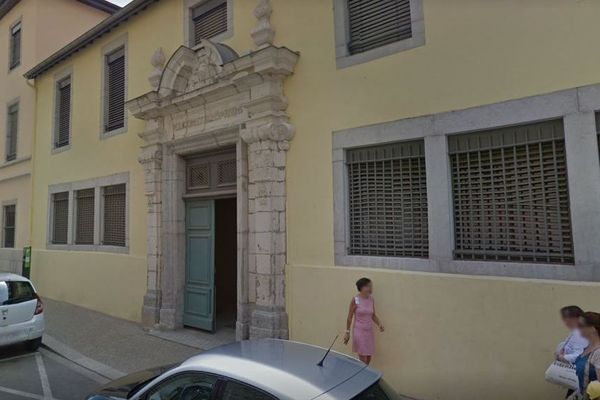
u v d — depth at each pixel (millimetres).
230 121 7254
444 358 4812
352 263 5816
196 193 8375
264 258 6484
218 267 9844
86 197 11219
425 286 5031
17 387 5488
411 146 5547
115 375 5914
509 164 4797
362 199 5961
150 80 8781
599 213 4105
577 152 4246
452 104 5090
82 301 10648
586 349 3244
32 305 7031
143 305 8617
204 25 8453
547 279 4320
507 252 4719
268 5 7012
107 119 10633
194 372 2867
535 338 4266
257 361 2844
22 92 14383
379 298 5387
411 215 5512
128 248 9445
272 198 6500
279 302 6402
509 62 4711
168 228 8445
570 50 4352
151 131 8609
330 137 6180
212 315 7953
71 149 11680
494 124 4766
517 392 4328
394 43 5648
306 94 6500
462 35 5062
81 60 11625
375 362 5316
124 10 9750
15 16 15180
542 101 4473
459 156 5148
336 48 6227
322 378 2643
